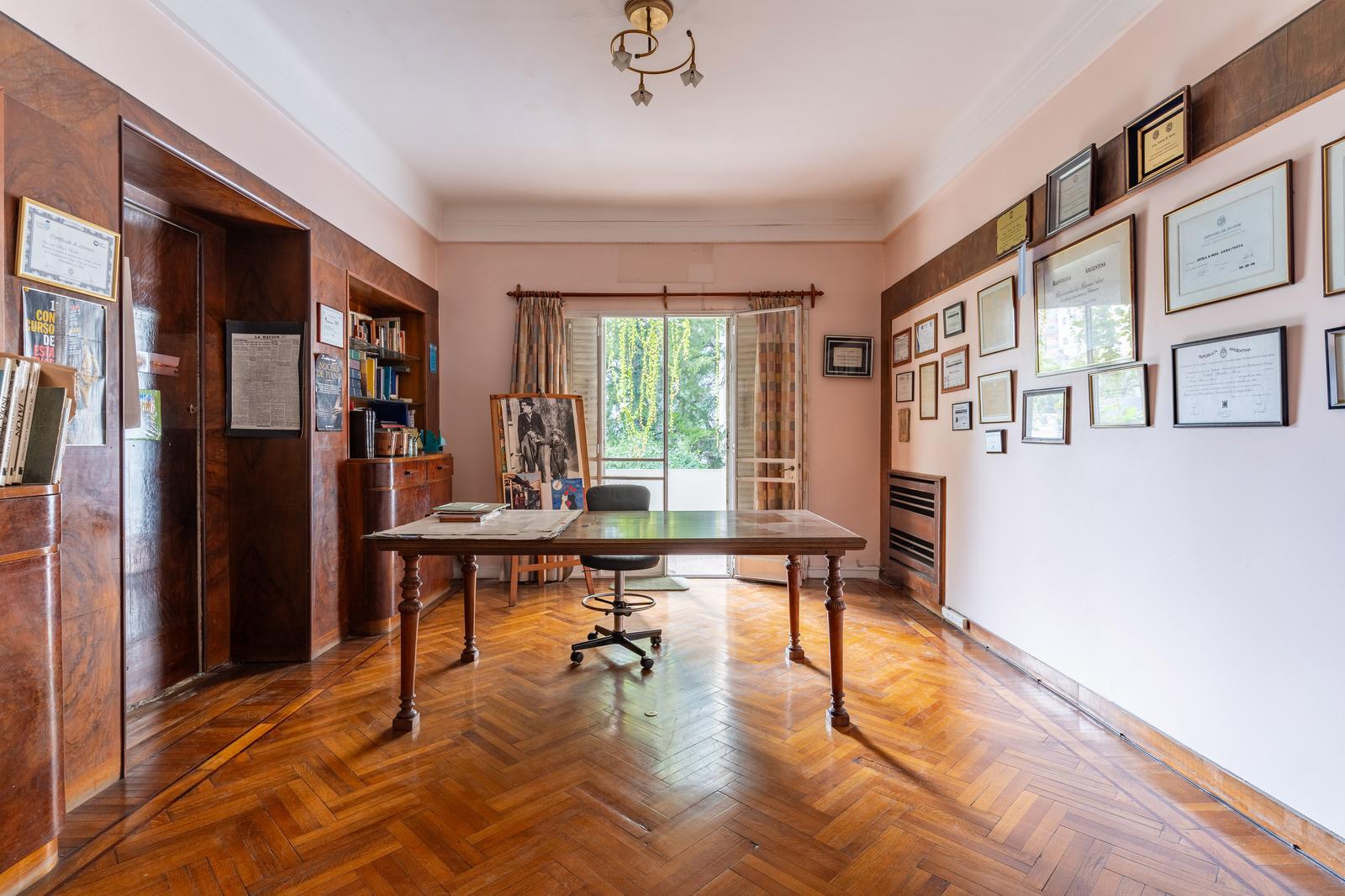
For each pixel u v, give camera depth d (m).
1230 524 2.01
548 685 3.00
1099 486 2.62
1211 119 2.08
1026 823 1.92
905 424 4.73
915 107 3.60
